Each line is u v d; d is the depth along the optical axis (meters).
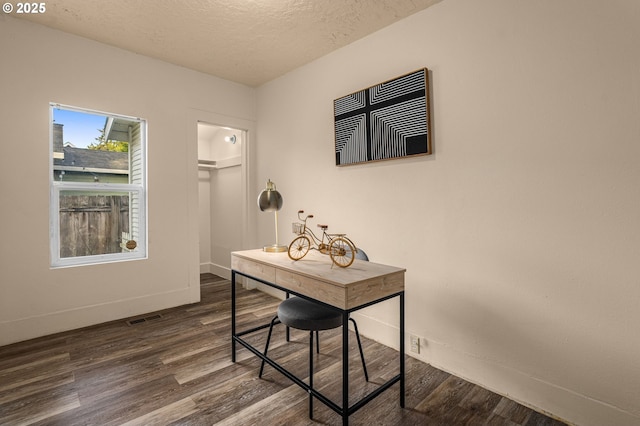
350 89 2.82
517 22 1.81
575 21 1.62
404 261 2.41
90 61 2.83
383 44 2.54
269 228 3.85
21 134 2.52
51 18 2.50
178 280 3.39
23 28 2.52
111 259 3.04
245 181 4.02
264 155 3.90
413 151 2.27
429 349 2.26
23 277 2.54
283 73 3.54
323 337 2.68
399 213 2.44
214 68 3.43
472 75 2.01
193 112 3.49
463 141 2.06
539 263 1.76
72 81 2.74
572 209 1.64
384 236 2.55
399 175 2.43
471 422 1.64
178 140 3.38
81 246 2.90
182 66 3.39
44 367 2.13
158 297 3.26
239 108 3.87
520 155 1.81
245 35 2.71
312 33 2.65
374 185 2.62
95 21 2.53
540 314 1.75
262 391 1.90
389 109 2.42
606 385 1.55
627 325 1.50
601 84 1.55
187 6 2.31
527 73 1.78
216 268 4.91
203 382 1.98
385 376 2.07
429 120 2.21
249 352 2.39
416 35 2.32
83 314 2.81
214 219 4.98
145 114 3.15
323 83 3.09
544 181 1.73
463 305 2.07
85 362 2.20
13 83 2.49
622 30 1.49
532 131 1.77
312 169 3.22
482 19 1.96
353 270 1.72
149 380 1.99
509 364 1.87
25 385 1.92
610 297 1.54
